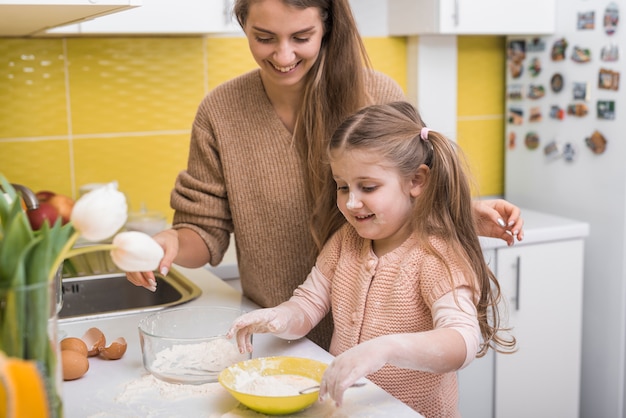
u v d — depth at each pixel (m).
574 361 2.42
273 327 1.28
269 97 1.58
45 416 0.76
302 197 1.57
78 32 1.99
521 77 2.68
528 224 2.36
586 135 2.44
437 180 1.33
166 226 2.41
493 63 2.77
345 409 1.10
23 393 0.74
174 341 1.23
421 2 2.42
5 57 2.20
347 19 1.48
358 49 1.52
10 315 0.82
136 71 2.34
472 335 1.17
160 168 2.42
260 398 1.07
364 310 1.36
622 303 2.38
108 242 2.16
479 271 1.33
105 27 2.00
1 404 0.74
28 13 1.36
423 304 1.31
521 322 2.32
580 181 2.48
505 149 2.81
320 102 1.52
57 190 2.32
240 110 1.59
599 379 2.49
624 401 2.45
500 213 1.45
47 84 2.26
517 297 2.30
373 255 1.38
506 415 2.35
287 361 1.22
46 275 0.84
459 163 1.34
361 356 1.04
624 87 2.29
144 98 2.36
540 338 2.36
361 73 1.53
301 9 1.37
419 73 2.60
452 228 1.32
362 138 1.30
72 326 1.49
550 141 2.58
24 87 2.23
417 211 1.34
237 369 1.19
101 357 1.33
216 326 1.39
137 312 1.57
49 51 2.24
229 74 2.45
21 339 0.83
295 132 1.54
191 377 1.22
